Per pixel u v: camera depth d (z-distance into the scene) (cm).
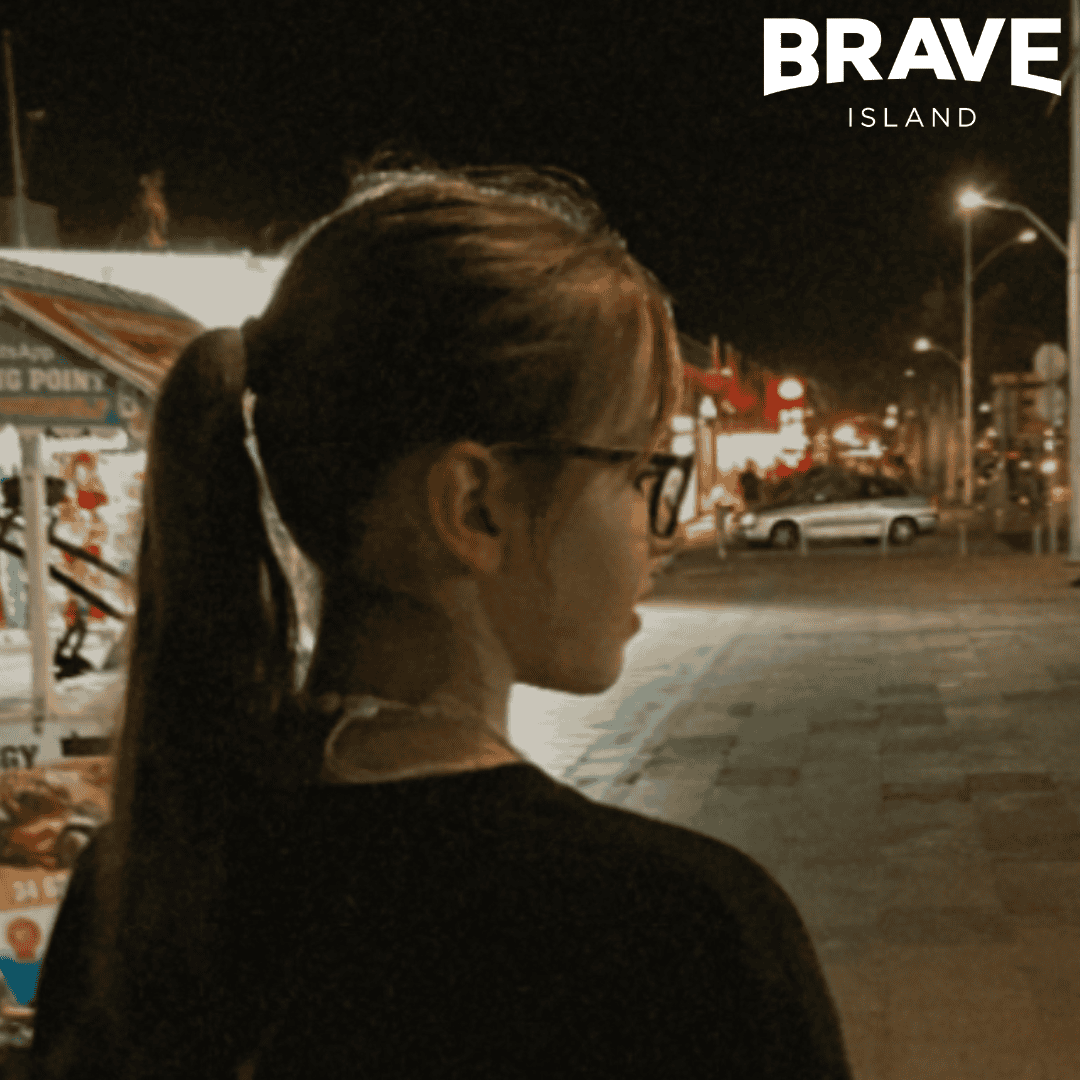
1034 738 789
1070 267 1959
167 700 68
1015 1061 372
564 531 64
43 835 354
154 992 66
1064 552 2234
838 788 698
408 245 62
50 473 471
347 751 64
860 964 453
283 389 66
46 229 1916
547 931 57
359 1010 59
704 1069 55
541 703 982
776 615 1512
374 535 64
